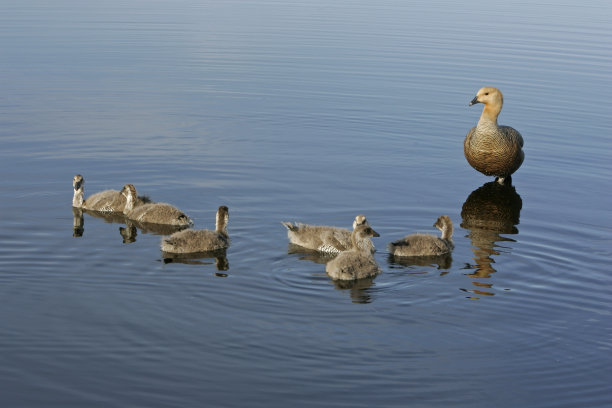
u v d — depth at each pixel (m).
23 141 22.31
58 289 13.30
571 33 41.19
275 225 16.86
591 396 10.60
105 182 19.55
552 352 11.67
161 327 12.05
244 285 13.63
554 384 10.85
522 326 12.41
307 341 11.71
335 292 13.42
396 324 12.34
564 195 19.91
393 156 22.59
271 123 25.16
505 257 15.34
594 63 34.19
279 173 20.58
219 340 11.69
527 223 17.67
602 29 42.66
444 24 43.25
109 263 14.48
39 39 35.91
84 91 27.77
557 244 16.19
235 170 20.66
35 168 20.28
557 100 28.53
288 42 37.31
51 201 18.16
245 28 40.59
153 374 10.80
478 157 20.98
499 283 13.96
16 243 15.36
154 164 20.89
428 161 22.38
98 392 10.39
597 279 14.20
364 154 22.61
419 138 24.38
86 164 20.75
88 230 16.41
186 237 15.16
